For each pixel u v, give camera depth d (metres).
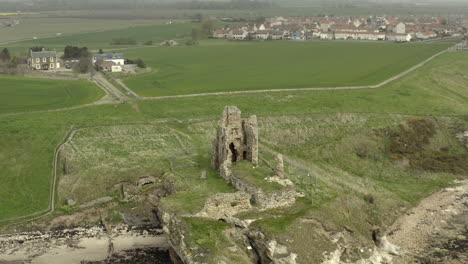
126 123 108.50
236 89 148.00
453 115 123.81
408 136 110.69
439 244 70.62
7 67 173.25
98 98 135.38
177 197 66.06
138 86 153.38
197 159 88.12
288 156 98.06
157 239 69.69
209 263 53.91
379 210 77.88
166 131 105.62
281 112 119.88
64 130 102.44
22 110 120.25
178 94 140.88
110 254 65.56
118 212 75.50
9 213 75.38
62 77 167.38
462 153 107.81
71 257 64.56
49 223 73.06
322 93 142.12
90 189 80.50
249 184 67.00
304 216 64.00
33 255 64.88
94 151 92.75
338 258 61.72
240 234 61.16
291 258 58.53
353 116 118.75
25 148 93.31
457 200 85.12
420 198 85.56
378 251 67.00
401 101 135.38
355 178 91.25
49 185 82.75
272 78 166.75
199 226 59.53
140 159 89.50
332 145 103.69
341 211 71.25
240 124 75.88
